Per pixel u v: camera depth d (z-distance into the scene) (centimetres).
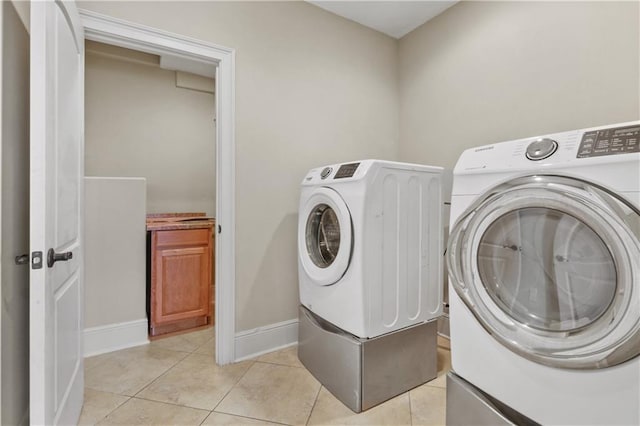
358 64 267
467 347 121
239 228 210
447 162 252
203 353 219
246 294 213
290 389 176
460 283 119
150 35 180
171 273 251
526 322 105
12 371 115
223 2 202
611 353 84
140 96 322
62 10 125
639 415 81
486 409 113
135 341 231
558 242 99
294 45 232
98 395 169
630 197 82
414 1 240
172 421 150
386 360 164
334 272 165
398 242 167
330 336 172
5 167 110
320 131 245
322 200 178
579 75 178
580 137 96
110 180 224
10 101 114
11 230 115
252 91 213
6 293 110
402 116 290
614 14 165
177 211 346
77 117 150
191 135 351
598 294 90
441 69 256
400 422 149
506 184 107
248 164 212
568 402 94
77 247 151
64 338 128
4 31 109
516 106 207
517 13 206
